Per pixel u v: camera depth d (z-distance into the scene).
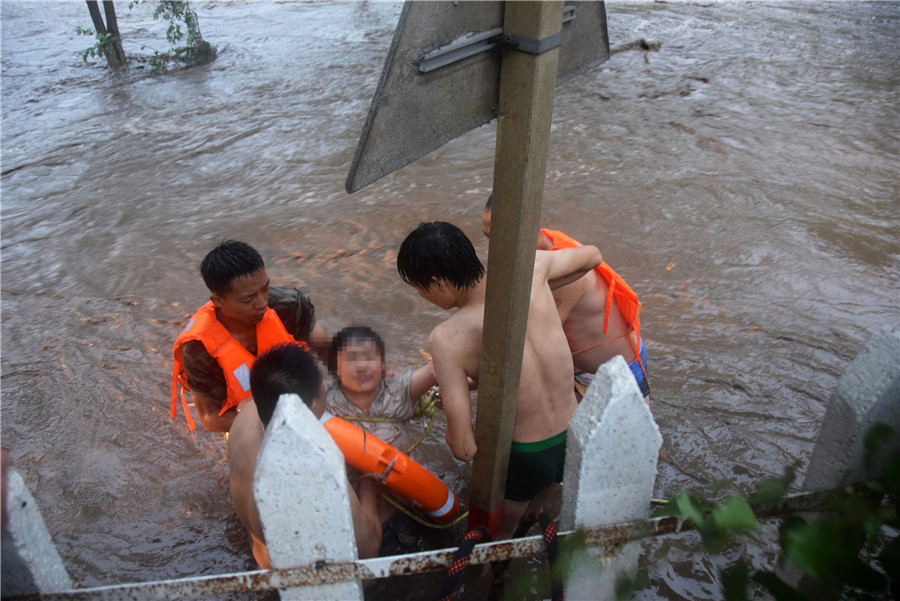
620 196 6.56
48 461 3.80
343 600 1.97
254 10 14.66
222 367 3.14
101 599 1.88
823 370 4.19
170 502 3.51
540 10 1.70
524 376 2.64
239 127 9.02
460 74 1.78
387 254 5.86
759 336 4.54
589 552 2.04
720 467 3.51
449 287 2.49
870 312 4.73
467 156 7.77
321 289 5.38
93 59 12.23
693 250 5.62
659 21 12.21
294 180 7.49
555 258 2.81
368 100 9.67
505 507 3.00
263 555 2.80
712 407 3.93
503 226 2.01
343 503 1.77
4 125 9.60
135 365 4.64
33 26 14.50
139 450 3.86
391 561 1.92
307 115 9.28
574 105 9.00
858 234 5.71
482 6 1.73
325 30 13.07
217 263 2.90
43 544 1.88
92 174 7.95
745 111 8.45
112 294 5.58
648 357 4.38
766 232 5.81
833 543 1.82
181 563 3.17
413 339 4.74
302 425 1.69
